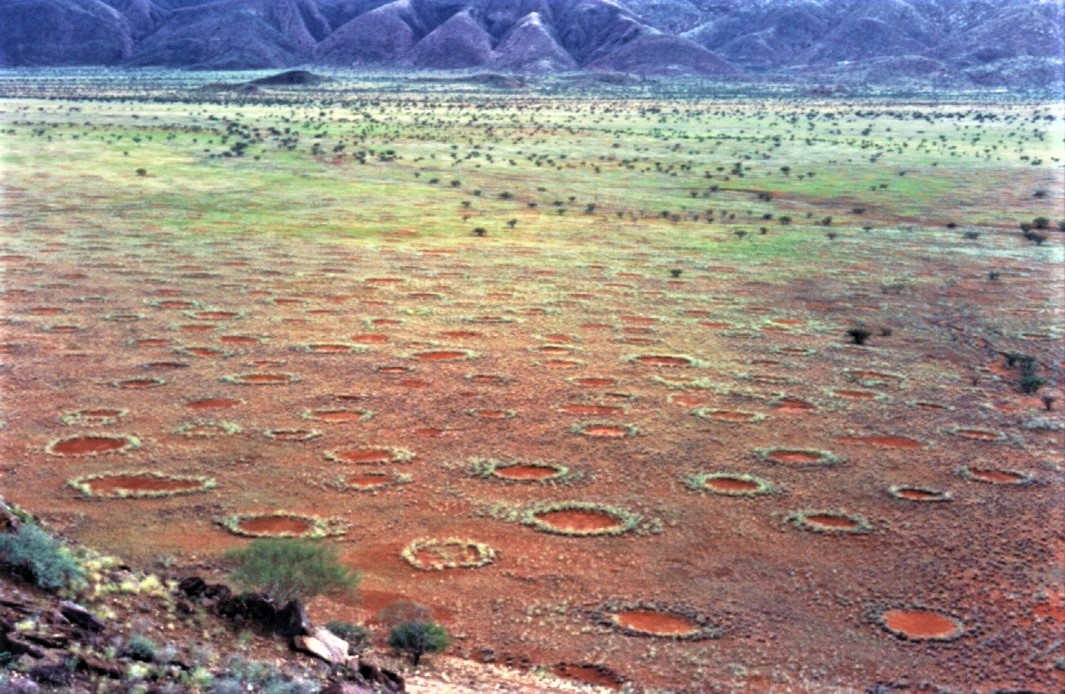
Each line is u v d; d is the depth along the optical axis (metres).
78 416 37.81
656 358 48.84
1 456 33.25
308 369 45.19
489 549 27.20
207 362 46.09
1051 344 54.41
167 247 76.00
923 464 34.94
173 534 27.56
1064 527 29.75
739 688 20.69
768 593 25.19
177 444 35.12
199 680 11.75
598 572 26.11
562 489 31.77
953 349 52.75
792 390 43.94
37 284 62.28
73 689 10.45
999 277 72.25
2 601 11.76
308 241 80.06
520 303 60.59
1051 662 22.31
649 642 22.52
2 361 45.28
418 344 50.22
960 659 22.28
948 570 26.70
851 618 24.02
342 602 23.62
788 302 63.12
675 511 30.22
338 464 33.56
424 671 18.92
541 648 22.08
